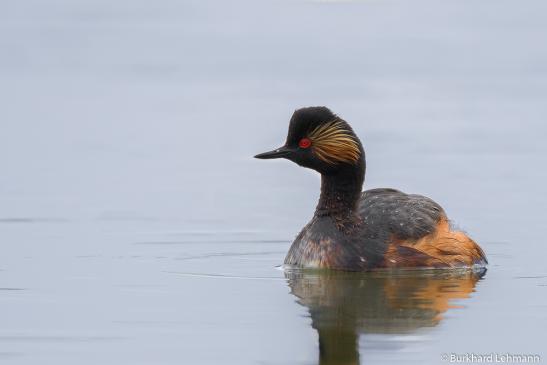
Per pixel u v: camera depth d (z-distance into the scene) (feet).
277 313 50.37
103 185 82.48
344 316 49.70
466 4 172.35
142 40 149.07
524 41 146.61
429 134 98.12
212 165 90.12
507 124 102.47
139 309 51.03
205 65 135.95
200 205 76.38
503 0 172.65
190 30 156.46
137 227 70.33
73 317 49.70
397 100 113.70
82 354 44.65
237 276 57.93
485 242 65.98
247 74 130.00
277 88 121.19
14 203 76.43
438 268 58.39
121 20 162.40
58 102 115.96
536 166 86.17
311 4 173.17
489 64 133.59
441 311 50.55
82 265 60.34
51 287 55.31
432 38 149.28
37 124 105.50
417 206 60.23
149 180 84.43
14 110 111.55
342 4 172.04
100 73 131.85
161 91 121.70
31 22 158.92
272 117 107.24
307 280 56.85
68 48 143.74
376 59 136.77
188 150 95.30
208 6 174.29
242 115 108.68
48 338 46.68
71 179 84.23
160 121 107.14
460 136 97.50
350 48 143.95
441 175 83.35
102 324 48.62
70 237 67.41
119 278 57.26
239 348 45.27
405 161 88.02
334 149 59.67
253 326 48.29
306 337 46.68
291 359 44.01
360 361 43.73
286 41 148.56
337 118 60.08
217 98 117.08
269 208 75.92
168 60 138.21
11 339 46.52
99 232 68.69
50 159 91.25
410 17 164.35
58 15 164.76
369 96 115.65
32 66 134.21
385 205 60.23
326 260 58.70
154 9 171.63
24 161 90.33
